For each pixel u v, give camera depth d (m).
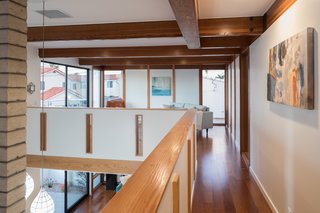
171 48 6.46
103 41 5.89
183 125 2.60
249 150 4.99
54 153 5.43
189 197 2.88
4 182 1.86
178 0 2.33
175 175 1.43
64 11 3.59
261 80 3.90
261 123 3.89
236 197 3.70
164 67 10.34
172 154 1.44
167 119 5.11
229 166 5.19
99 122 5.29
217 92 11.09
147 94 10.38
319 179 1.97
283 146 2.83
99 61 8.92
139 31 4.08
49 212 4.07
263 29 3.72
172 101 10.34
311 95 2.05
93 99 9.98
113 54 6.67
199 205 3.44
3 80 1.86
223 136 8.46
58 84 7.82
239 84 6.30
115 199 0.84
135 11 3.58
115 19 3.96
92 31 4.22
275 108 3.13
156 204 0.81
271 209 3.29
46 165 5.45
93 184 9.03
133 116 5.19
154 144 5.13
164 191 0.98
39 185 6.41
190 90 10.28
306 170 2.21
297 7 2.38
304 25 2.21
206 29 3.84
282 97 2.70
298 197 2.40
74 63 8.65
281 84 2.74
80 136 5.34
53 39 4.35
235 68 7.30
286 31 2.69
